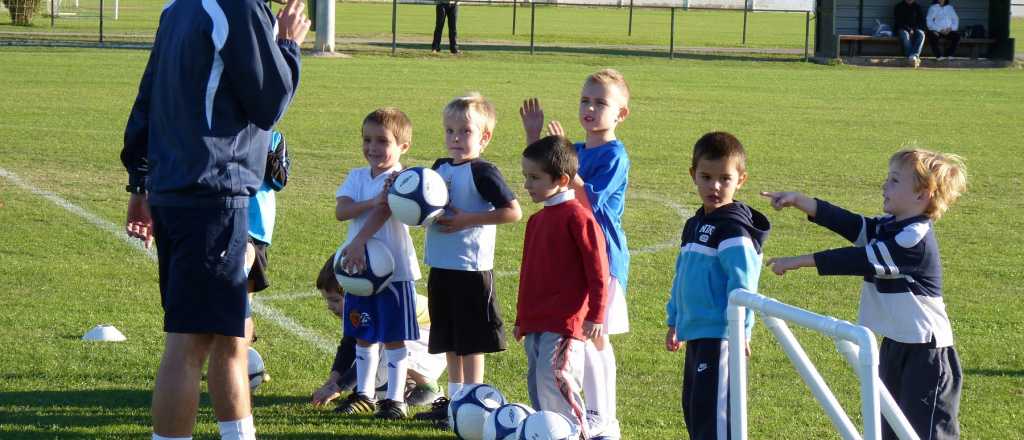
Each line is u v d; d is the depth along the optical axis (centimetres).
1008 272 1042
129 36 3578
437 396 690
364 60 3134
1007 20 3531
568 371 575
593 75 646
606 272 572
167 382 523
